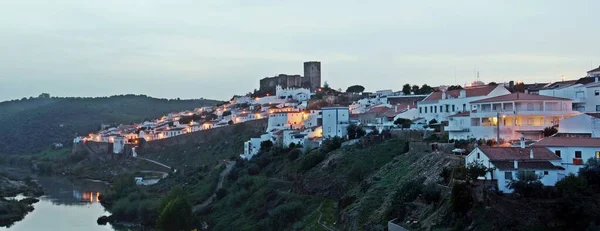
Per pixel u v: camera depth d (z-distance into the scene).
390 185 107.38
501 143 108.75
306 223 114.88
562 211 68.94
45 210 189.00
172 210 135.12
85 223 165.38
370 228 92.88
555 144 86.12
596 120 99.75
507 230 68.75
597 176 76.50
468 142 110.88
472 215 73.94
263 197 143.50
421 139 133.00
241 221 135.50
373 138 143.25
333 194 127.00
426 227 79.62
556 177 79.88
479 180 79.75
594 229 64.94
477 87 157.88
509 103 118.38
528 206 72.50
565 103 118.06
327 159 143.62
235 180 173.50
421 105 163.88
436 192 85.25
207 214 151.50
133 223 163.62
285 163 165.50
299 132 197.38
